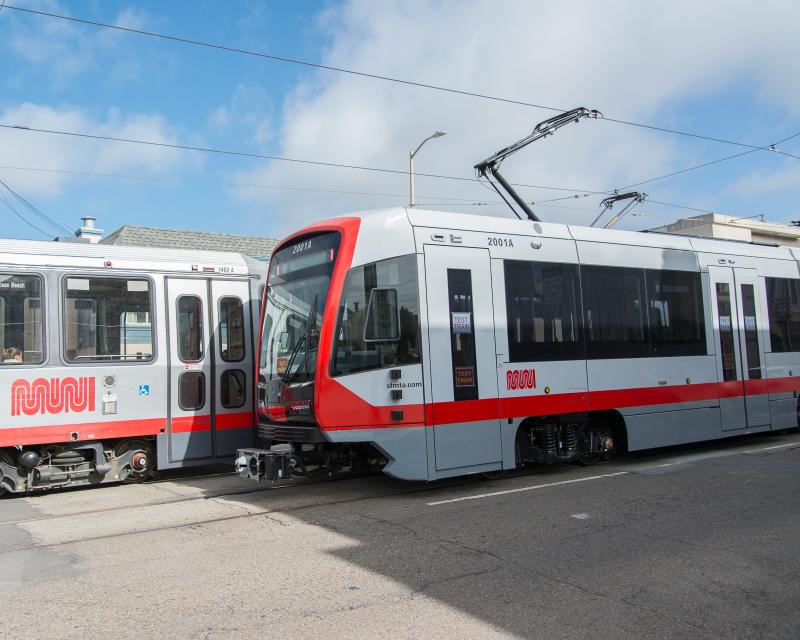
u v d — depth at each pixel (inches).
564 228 390.3
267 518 289.7
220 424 405.1
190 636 166.1
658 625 170.1
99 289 374.9
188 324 401.7
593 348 386.0
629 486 336.8
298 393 319.6
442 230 338.6
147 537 261.4
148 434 381.4
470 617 175.3
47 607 186.9
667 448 476.4
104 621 176.2
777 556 222.5
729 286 467.8
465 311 339.3
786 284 508.1
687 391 428.5
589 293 390.3
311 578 207.8
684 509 286.2
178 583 205.5
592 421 399.9
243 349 418.3
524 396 353.7
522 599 187.8
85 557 235.1
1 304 347.6
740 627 169.0
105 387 369.7
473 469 332.5
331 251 324.2
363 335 314.8
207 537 259.4
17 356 348.5
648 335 414.0
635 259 416.8
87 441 368.2
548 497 316.8
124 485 388.8
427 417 320.5
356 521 280.1
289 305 343.3
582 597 188.7
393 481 373.1
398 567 217.0
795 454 428.8
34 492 372.5
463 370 334.0
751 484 334.0
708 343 445.4
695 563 216.5
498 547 237.5
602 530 256.4
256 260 441.4
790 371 495.8
